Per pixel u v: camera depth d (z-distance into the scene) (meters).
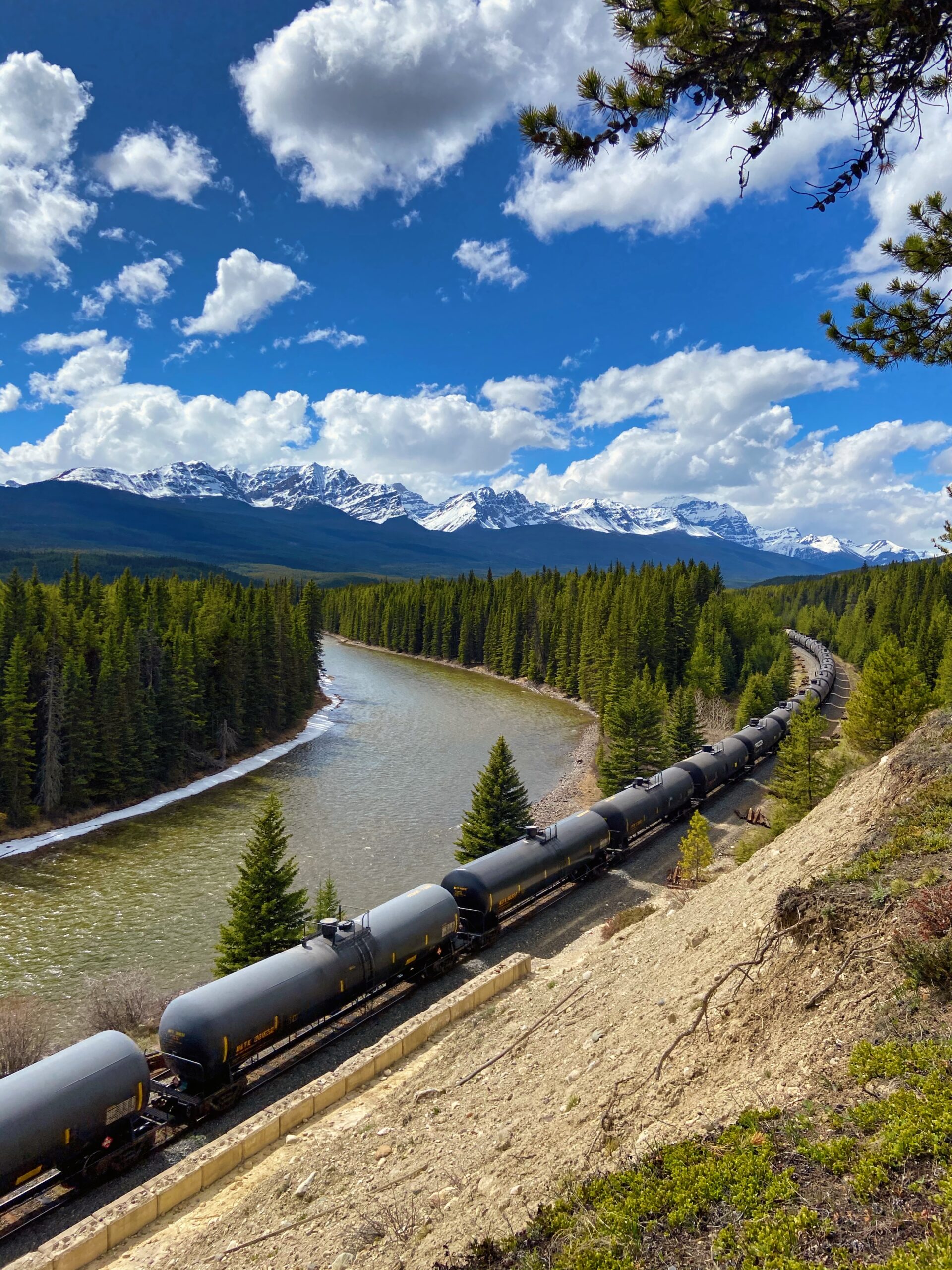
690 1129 9.51
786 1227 7.11
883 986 10.20
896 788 16.78
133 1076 18.03
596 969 19.80
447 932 27.02
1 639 64.81
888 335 9.74
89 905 42.28
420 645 175.38
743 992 12.30
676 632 104.69
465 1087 15.79
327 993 22.42
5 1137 15.63
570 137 6.50
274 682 90.44
